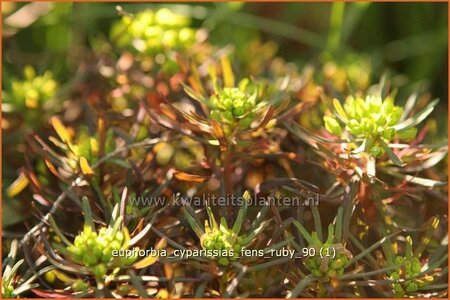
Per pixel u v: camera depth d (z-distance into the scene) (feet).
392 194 2.24
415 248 2.16
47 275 2.16
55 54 2.95
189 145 2.35
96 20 3.22
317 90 2.33
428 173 2.31
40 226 2.12
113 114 2.39
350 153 2.08
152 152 2.24
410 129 2.10
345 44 3.27
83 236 1.99
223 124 2.14
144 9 3.18
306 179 2.28
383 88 2.32
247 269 1.99
